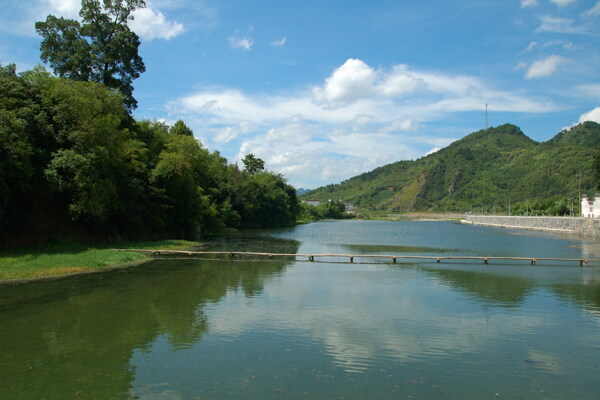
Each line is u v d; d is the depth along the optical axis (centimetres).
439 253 4522
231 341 1455
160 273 2852
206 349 1373
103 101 4431
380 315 1820
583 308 1977
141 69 5591
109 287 2338
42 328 1578
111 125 4294
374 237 7356
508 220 12556
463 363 1280
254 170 13712
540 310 1938
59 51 4856
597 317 1819
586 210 10175
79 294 2152
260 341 1459
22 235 3312
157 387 1086
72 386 1088
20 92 3481
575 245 5700
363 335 1538
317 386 1102
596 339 1520
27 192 3256
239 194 9506
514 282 2669
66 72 4919
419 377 1173
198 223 6084
